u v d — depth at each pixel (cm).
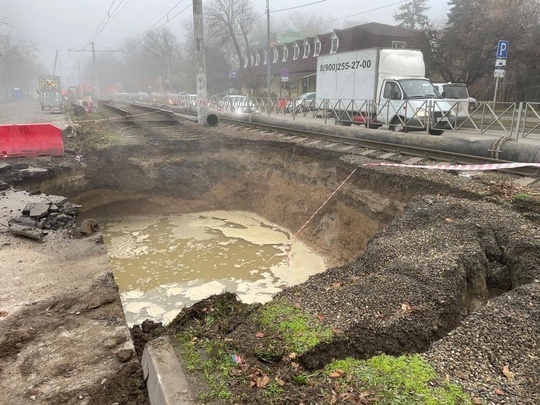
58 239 689
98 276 562
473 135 1398
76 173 1360
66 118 2861
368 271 511
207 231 1337
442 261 495
